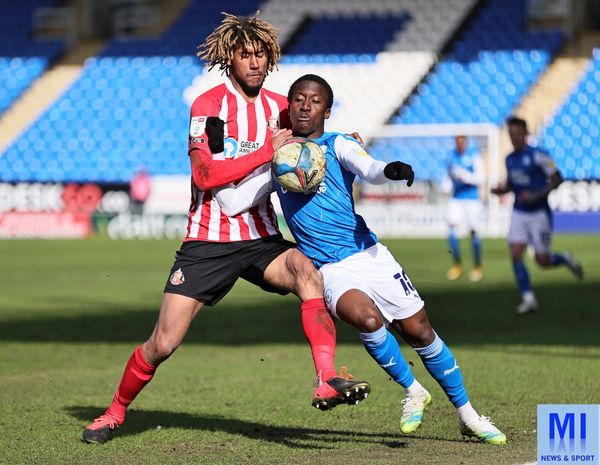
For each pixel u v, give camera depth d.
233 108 21.03
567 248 82.19
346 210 20.34
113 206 107.44
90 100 118.50
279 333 41.19
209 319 46.16
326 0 123.12
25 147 115.62
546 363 31.95
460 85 111.12
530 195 46.47
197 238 21.12
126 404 21.86
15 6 132.50
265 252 21.17
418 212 103.25
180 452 20.53
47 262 78.81
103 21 132.88
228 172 19.89
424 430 22.48
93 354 35.81
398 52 115.75
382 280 20.20
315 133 20.52
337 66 114.69
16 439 22.03
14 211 109.69
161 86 118.31
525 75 111.12
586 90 108.31
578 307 48.25
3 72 123.50
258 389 28.48
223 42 20.70
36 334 41.09
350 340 39.03
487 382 28.52
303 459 19.55
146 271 71.00
